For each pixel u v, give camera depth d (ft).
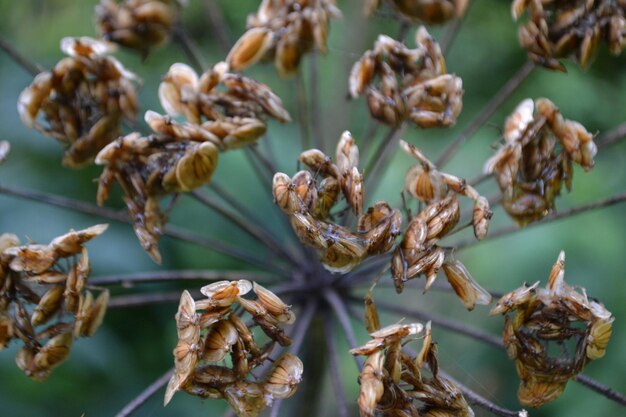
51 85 0.99
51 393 1.10
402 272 0.93
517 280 1.19
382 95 0.98
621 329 1.16
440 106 0.98
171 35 1.05
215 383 0.91
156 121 0.96
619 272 1.18
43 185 1.13
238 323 0.91
